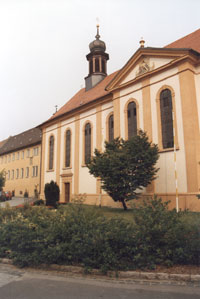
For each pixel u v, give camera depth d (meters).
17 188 47.06
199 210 15.11
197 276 5.83
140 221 7.24
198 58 17.53
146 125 19.45
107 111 24.56
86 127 27.11
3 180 35.38
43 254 7.17
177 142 17.02
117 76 22.09
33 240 7.42
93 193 24.41
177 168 16.75
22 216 9.23
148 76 19.77
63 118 30.62
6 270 7.19
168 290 5.36
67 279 6.23
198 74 17.56
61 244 7.18
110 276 6.32
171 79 18.11
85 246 6.84
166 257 6.68
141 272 6.23
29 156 44.66
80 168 26.78
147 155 15.91
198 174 15.76
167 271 6.26
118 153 16.12
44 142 34.09
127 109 21.38
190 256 6.47
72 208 8.83
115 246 6.80
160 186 17.58
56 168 30.81
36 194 40.22
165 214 7.23
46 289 5.52
